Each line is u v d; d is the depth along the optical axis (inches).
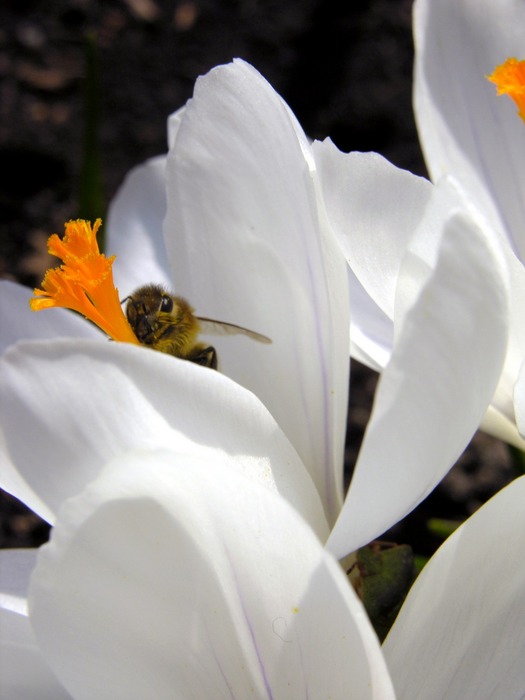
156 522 3.3
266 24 11.5
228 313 5.0
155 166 6.8
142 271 6.6
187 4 11.7
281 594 3.6
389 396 3.3
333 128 11.0
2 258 10.6
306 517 4.1
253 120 4.4
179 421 3.6
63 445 3.5
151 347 5.1
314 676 3.8
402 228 4.2
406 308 3.7
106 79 11.4
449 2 5.4
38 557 3.3
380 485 3.6
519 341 4.3
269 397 4.9
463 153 5.5
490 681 3.9
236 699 3.9
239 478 3.2
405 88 11.1
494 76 4.8
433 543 9.0
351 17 11.4
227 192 4.7
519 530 3.8
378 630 4.9
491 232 3.3
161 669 3.8
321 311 4.6
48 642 3.6
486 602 3.9
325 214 4.2
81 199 7.2
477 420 3.8
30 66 11.4
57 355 3.4
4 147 11.0
